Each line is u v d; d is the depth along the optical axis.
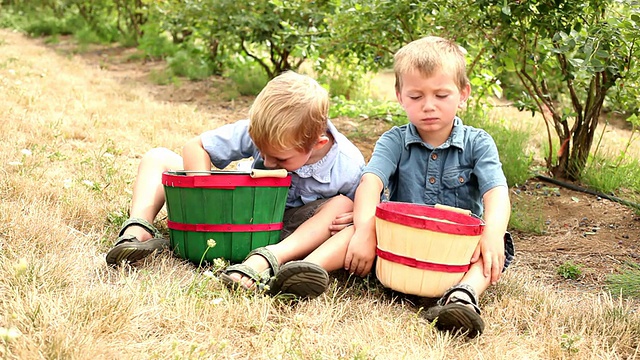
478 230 2.35
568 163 4.66
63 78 7.40
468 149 2.74
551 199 4.27
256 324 2.14
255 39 7.20
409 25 5.16
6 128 4.30
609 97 4.72
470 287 2.31
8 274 2.23
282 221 2.73
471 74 5.34
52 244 2.61
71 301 2.08
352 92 7.53
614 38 3.78
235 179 2.49
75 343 1.83
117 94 6.88
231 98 7.36
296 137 2.45
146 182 2.88
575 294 2.79
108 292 2.16
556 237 3.61
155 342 1.98
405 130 2.84
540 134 6.14
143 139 4.85
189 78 8.40
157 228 3.01
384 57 5.83
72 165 3.79
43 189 3.17
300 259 2.63
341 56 6.00
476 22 4.52
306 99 2.46
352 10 5.10
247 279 2.36
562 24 4.05
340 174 2.82
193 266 2.64
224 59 8.34
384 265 2.44
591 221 3.86
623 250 3.40
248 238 2.58
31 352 1.75
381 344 2.10
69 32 13.09
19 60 8.37
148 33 10.14
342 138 2.94
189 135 5.24
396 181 2.87
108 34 12.15
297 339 2.06
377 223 2.45
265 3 7.13
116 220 2.97
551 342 2.21
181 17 8.14
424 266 2.35
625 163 4.80
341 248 2.56
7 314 1.93
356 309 2.38
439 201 2.77
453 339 2.20
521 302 2.53
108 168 3.74
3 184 3.15
